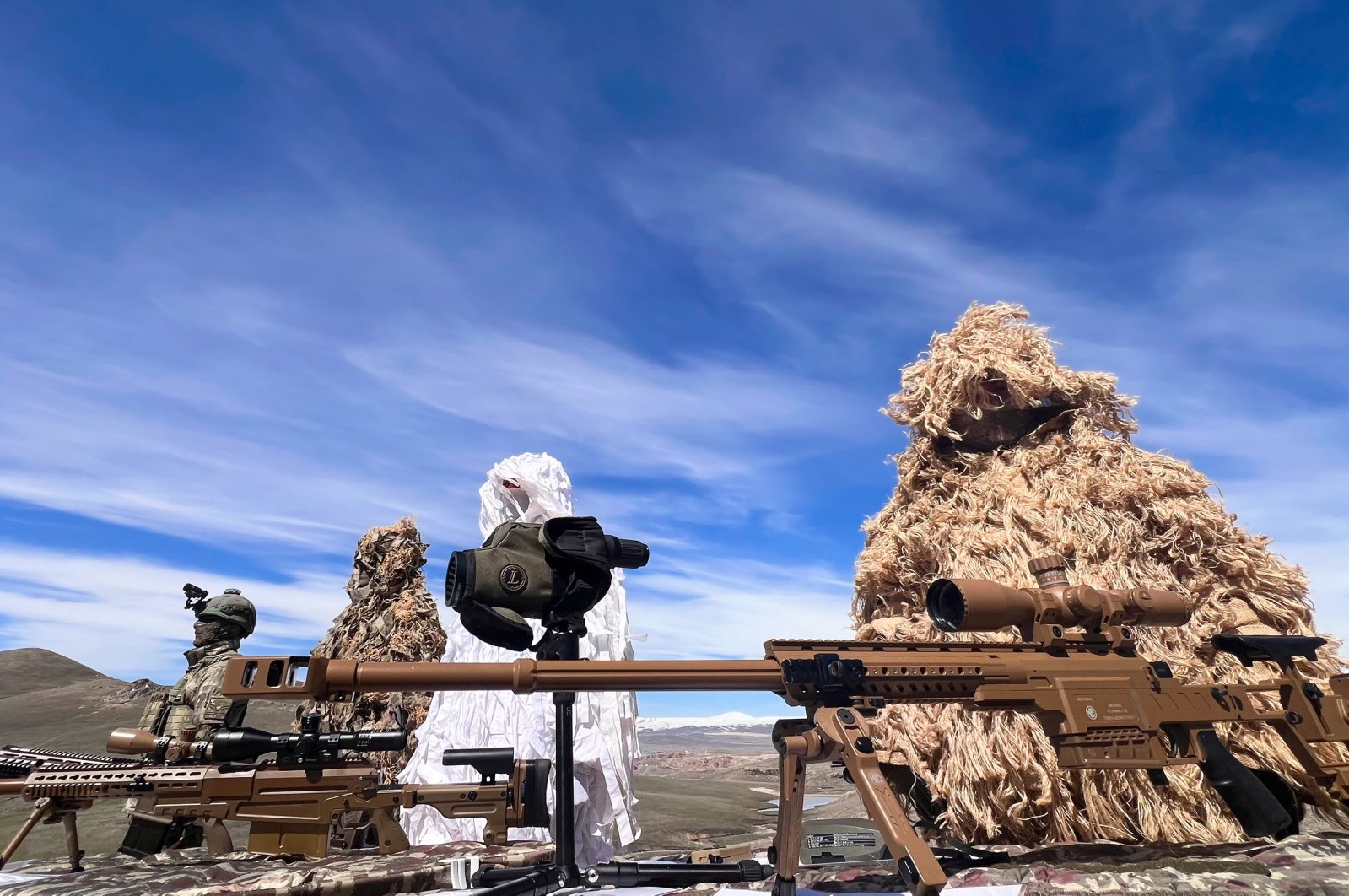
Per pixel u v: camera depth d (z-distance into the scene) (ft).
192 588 19.66
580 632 8.87
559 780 8.71
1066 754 8.50
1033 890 7.43
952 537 12.21
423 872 10.37
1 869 11.85
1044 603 9.08
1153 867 7.99
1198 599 11.03
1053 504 11.79
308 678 6.75
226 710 17.67
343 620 24.97
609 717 15.66
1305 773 9.49
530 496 17.84
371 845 19.30
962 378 13.12
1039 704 8.45
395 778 20.92
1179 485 11.67
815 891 8.69
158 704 18.89
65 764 12.43
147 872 10.87
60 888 9.60
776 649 8.03
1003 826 10.24
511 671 7.18
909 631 11.89
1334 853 8.35
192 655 19.08
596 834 14.76
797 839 7.47
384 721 21.79
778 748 7.64
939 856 9.46
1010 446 13.29
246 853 12.66
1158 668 9.04
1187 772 9.98
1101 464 12.22
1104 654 9.29
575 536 8.88
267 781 11.66
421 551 25.63
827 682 7.66
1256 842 9.21
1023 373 12.77
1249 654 9.84
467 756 11.49
